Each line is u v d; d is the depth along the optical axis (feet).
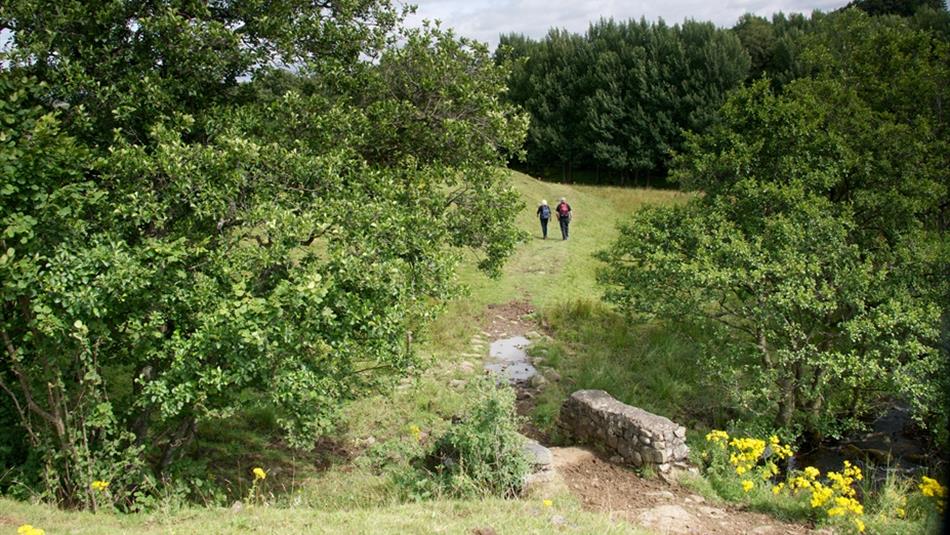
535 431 35.70
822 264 35.58
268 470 29.45
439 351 46.42
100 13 25.73
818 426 35.58
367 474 28.63
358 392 28.48
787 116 40.37
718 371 36.63
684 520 23.67
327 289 23.26
